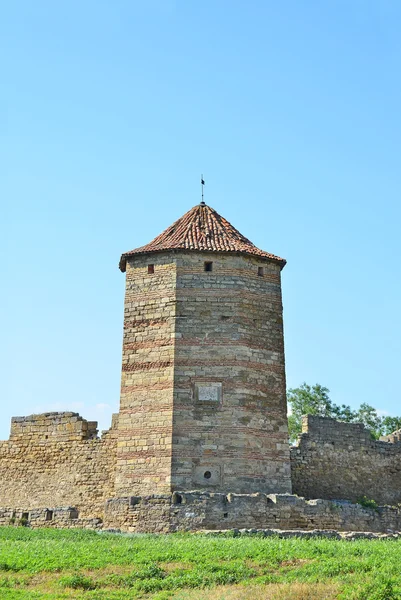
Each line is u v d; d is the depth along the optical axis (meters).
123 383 42.09
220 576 26.03
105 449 44.00
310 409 73.75
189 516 37.00
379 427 76.00
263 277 44.03
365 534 36.22
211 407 40.84
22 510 42.50
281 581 25.38
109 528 38.16
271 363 42.69
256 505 37.62
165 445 40.12
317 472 45.56
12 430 47.41
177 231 45.78
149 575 26.28
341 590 23.91
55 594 24.27
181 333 41.97
